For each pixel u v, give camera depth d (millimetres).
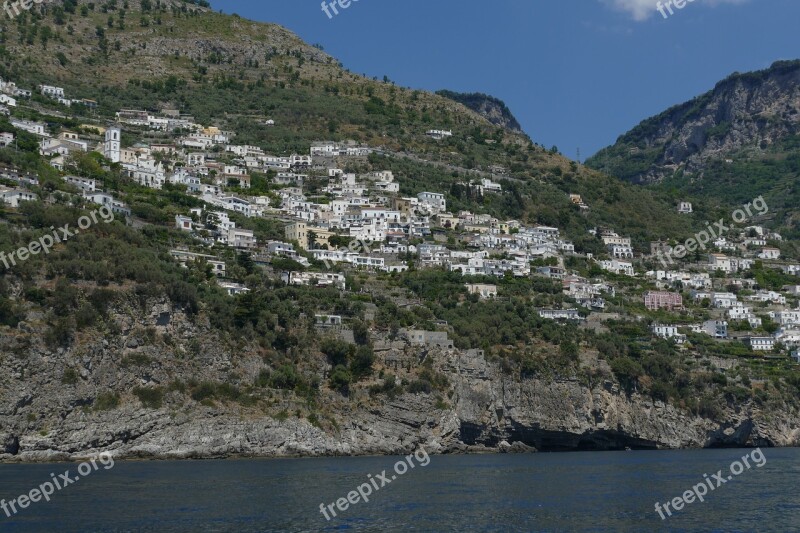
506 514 158625
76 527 141250
